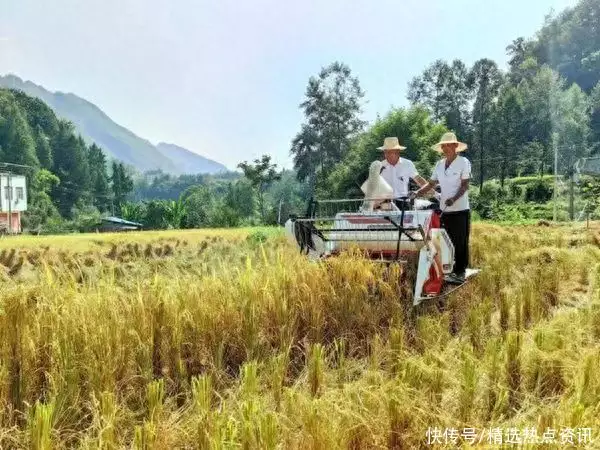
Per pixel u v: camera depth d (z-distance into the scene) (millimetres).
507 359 4754
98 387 4418
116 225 77188
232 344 5465
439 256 7062
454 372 4547
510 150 64188
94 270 6805
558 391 4609
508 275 8500
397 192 8539
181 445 3816
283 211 57938
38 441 3594
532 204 37375
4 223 68625
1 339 4633
